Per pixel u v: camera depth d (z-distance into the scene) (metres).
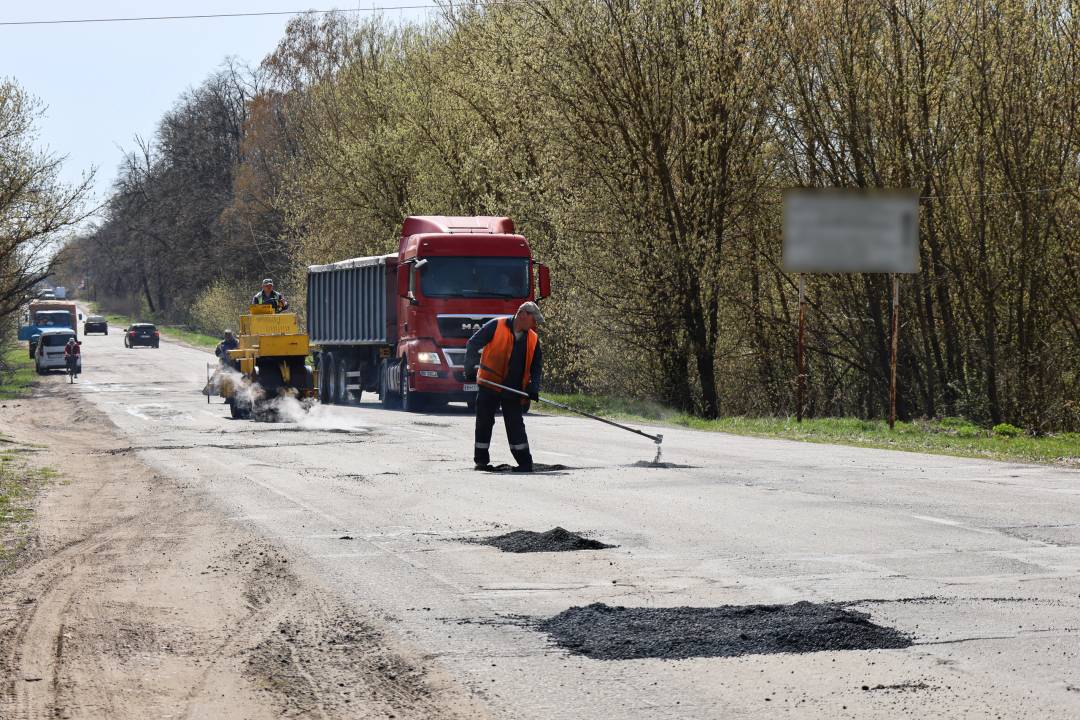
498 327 19.47
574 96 42.56
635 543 12.11
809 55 42.00
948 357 43.88
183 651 8.05
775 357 50.03
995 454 23.06
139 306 181.38
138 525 14.34
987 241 41.09
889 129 42.00
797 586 9.82
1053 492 16.19
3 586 10.55
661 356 44.41
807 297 47.72
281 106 97.75
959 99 40.81
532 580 10.29
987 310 40.81
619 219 42.88
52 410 46.03
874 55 41.50
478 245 38.03
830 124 43.25
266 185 109.31
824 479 17.88
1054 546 11.76
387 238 60.03
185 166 137.12
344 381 45.75
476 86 50.31
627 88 42.09
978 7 39.53
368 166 60.06
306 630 8.60
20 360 106.00
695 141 42.03
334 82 72.25
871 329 46.38
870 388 49.59
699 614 8.79
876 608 8.97
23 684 7.23
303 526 13.70
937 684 6.95
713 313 44.59
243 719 6.51
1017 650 7.73
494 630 8.47
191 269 134.50
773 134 43.91
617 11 42.09
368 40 66.69
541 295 38.16
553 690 6.96
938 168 41.66
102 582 10.62
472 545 12.21
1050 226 39.59
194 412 40.62
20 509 15.98
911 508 14.55
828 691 6.85
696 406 44.94
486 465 19.69
